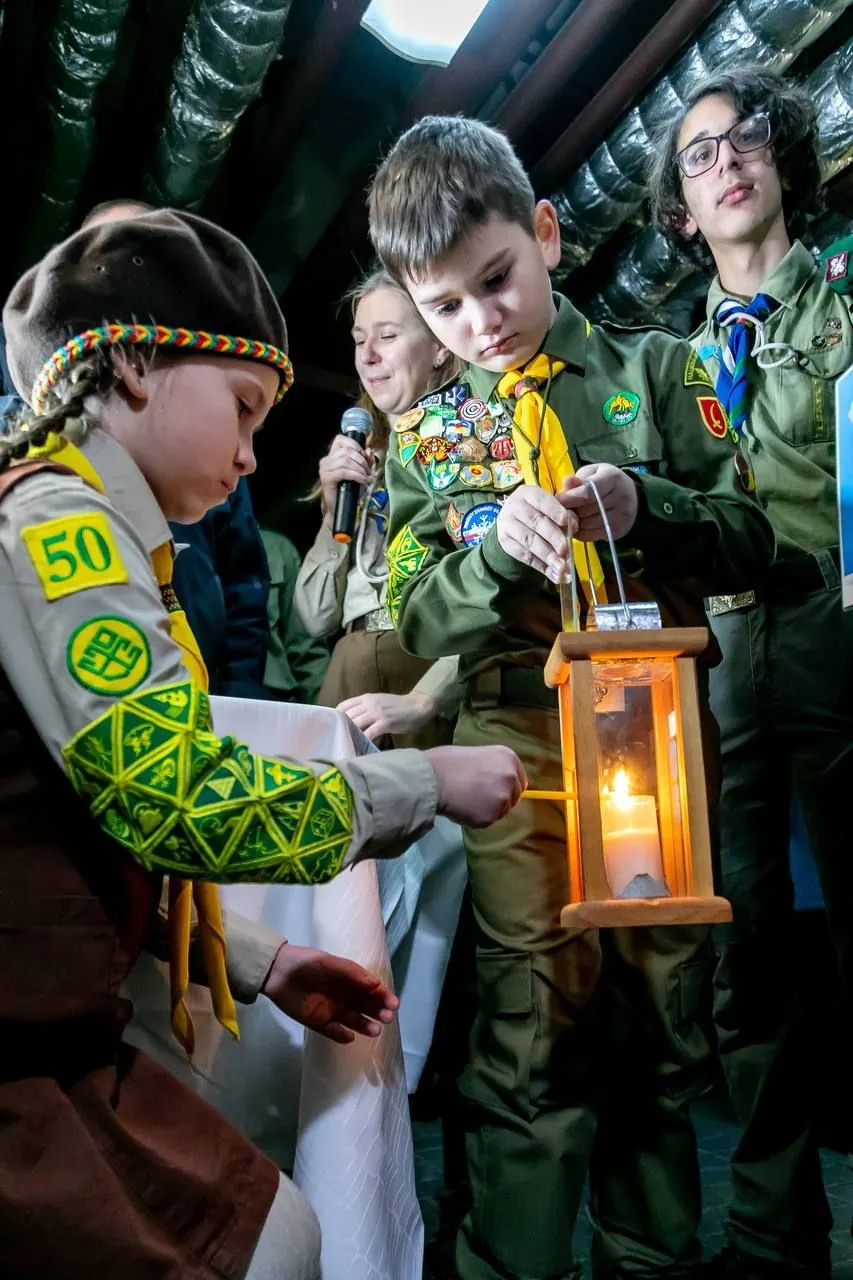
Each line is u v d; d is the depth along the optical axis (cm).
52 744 64
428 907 125
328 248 291
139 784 62
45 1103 62
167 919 91
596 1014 115
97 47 203
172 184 243
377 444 204
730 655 158
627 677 92
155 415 76
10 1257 57
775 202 166
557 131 277
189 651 79
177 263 76
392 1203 90
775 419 160
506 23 221
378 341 191
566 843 116
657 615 90
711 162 165
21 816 65
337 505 199
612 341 130
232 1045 100
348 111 277
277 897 104
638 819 88
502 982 115
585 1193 166
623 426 123
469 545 127
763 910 149
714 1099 221
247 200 286
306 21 244
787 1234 133
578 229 264
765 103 163
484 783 78
